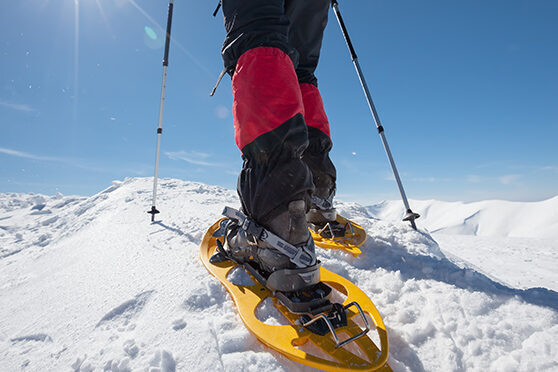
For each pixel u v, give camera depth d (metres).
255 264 1.46
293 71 1.27
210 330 1.09
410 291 1.50
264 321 1.15
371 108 2.82
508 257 5.70
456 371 1.00
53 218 4.42
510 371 0.96
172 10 3.14
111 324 1.27
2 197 6.74
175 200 4.05
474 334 1.14
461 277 1.60
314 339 1.00
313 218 2.27
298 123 1.20
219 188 5.45
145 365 0.95
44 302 1.62
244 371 0.91
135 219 3.11
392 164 2.71
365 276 1.70
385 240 2.26
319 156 2.24
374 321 1.12
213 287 1.39
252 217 1.26
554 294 1.36
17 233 3.82
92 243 2.57
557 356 0.97
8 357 1.15
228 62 1.40
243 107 1.21
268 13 1.27
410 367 1.03
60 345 1.19
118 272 1.78
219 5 2.12
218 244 1.72
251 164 1.26
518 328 1.14
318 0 2.16
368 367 0.89
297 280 1.16
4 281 2.16
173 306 1.29
